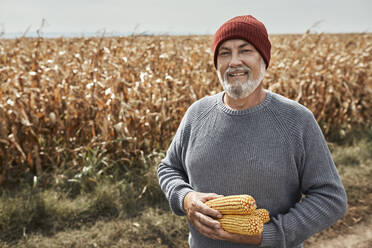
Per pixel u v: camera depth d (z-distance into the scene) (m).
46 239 3.19
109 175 4.21
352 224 3.59
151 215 3.59
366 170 4.69
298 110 1.42
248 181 1.41
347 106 5.94
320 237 3.40
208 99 1.65
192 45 8.69
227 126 1.47
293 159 1.39
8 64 5.88
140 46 7.18
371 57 7.88
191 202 1.46
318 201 1.36
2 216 3.31
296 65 6.33
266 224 1.37
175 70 6.28
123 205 3.71
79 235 3.26
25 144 4.18
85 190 3.97
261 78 1.50
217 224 1.32
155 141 4.62
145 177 4.04
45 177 4.15
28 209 3.44
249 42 1.44
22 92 4.44
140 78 4.75
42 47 7.15
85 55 6.70
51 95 4.66
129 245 3.16
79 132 4.67
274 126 1.41
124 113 4.41
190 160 1.58
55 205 3.53
